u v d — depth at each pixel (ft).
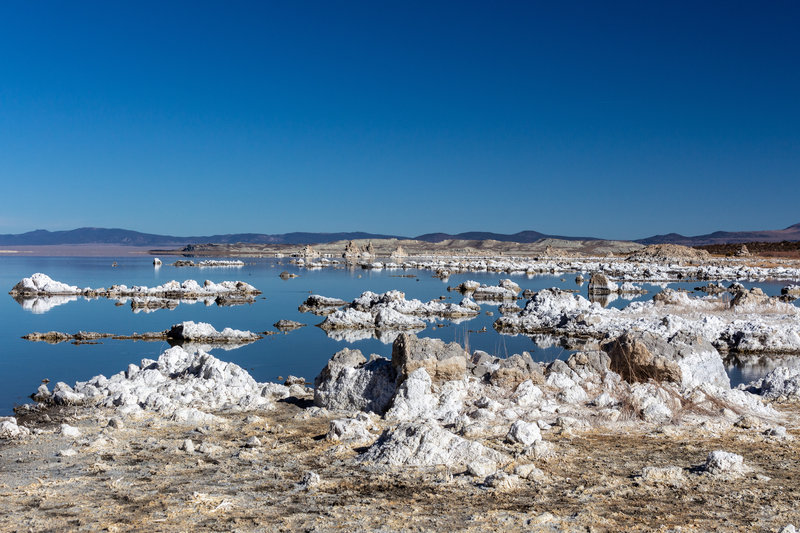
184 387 60.70
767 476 35.22
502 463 37.24
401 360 53.52
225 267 372.79
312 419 50.57
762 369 87.76
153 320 135.64
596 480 34.47
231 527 28.50
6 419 49.03
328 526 28.50
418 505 30.96
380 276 289.33
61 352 95.81
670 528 27.96
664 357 58.95
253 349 99.76
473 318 143.74
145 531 28.12
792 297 190.60
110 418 50.31
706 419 48.26
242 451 40.34
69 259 522.88
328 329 124.16
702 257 472.44
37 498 32.35
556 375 56.75
